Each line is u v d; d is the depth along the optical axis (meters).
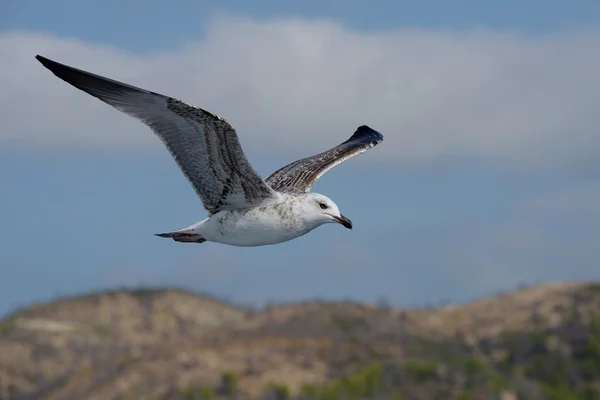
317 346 58.59
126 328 85.06
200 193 13.05
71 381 62.62
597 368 61.19
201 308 91.12
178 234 13.37
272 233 13.28
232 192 13.05
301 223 13.37
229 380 52.56
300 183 14.94
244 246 13.48
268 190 13.09
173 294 91.88
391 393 53.25
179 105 11.95
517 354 63.03
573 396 58.97
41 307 85.62
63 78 11.74
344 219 13.47
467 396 53.56
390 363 56.03
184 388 52.81
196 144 12.46
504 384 56.88
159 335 85.06
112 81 11.94
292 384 52.72
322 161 15.63
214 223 13.25
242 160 12.51
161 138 12.30
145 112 12.18
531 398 56.91
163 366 56.44
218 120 12.01
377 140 16.33
